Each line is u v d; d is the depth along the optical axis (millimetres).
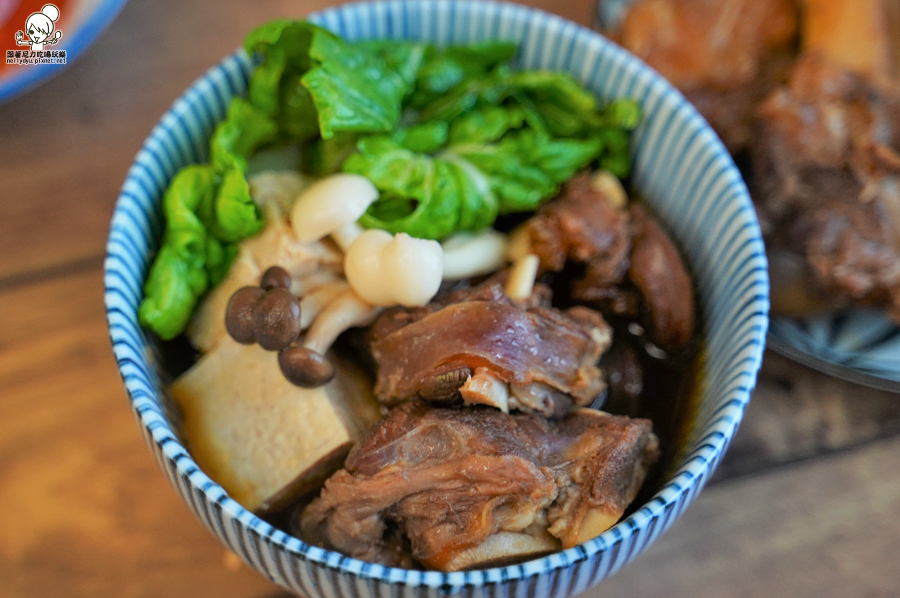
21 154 287
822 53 287
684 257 263
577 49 264
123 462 257
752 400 271
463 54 271
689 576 249
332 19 259
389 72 261
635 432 230
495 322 233
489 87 265
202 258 246
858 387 273
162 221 249
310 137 263
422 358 235
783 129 281
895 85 283
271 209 249
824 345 274
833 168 281
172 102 296
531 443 229
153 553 249
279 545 204
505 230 271
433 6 266
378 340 241
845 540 254
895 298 270
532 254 258
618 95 264
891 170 277
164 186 248
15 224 279
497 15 267
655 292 255
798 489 260
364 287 241
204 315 248
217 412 240
